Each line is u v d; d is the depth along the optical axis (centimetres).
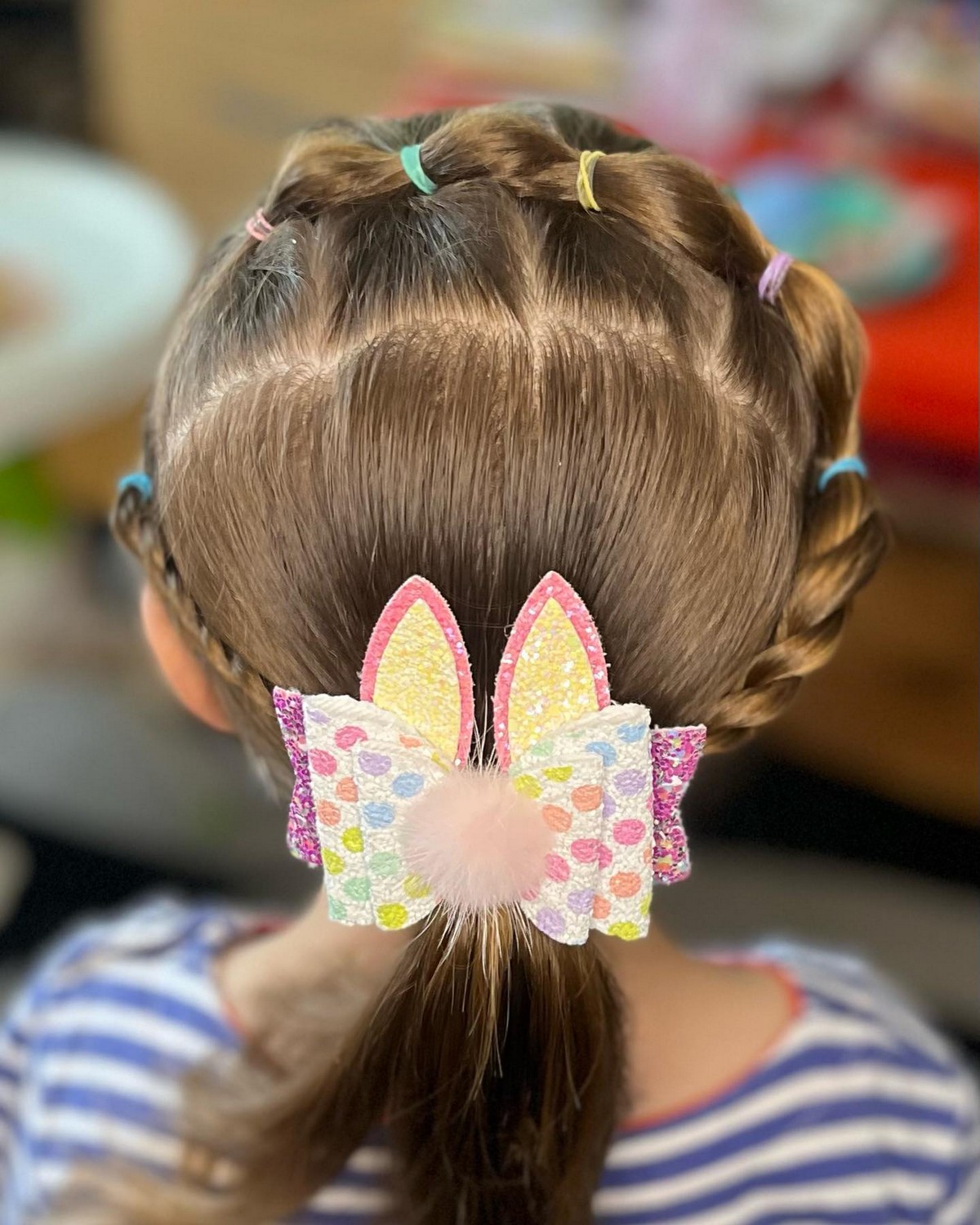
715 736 27
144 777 72
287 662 26
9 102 105
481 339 23
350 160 27
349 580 24
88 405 60
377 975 29
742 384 25
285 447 24
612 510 23
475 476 23
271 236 26
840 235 59
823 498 27
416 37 79
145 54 88
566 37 73
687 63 69
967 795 78
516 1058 27
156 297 61
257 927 39
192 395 26
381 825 24
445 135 27
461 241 24
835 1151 33
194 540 26
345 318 24
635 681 25
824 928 60
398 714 24
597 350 23
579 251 24
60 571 94
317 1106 29
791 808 84
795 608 27
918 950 59
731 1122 33
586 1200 29
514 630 23
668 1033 33
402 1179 30
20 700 77
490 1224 29
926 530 78
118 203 67
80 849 72
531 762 24
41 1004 38
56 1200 34
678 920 59
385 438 23
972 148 67
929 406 55
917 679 81
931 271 58
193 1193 32
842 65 71
